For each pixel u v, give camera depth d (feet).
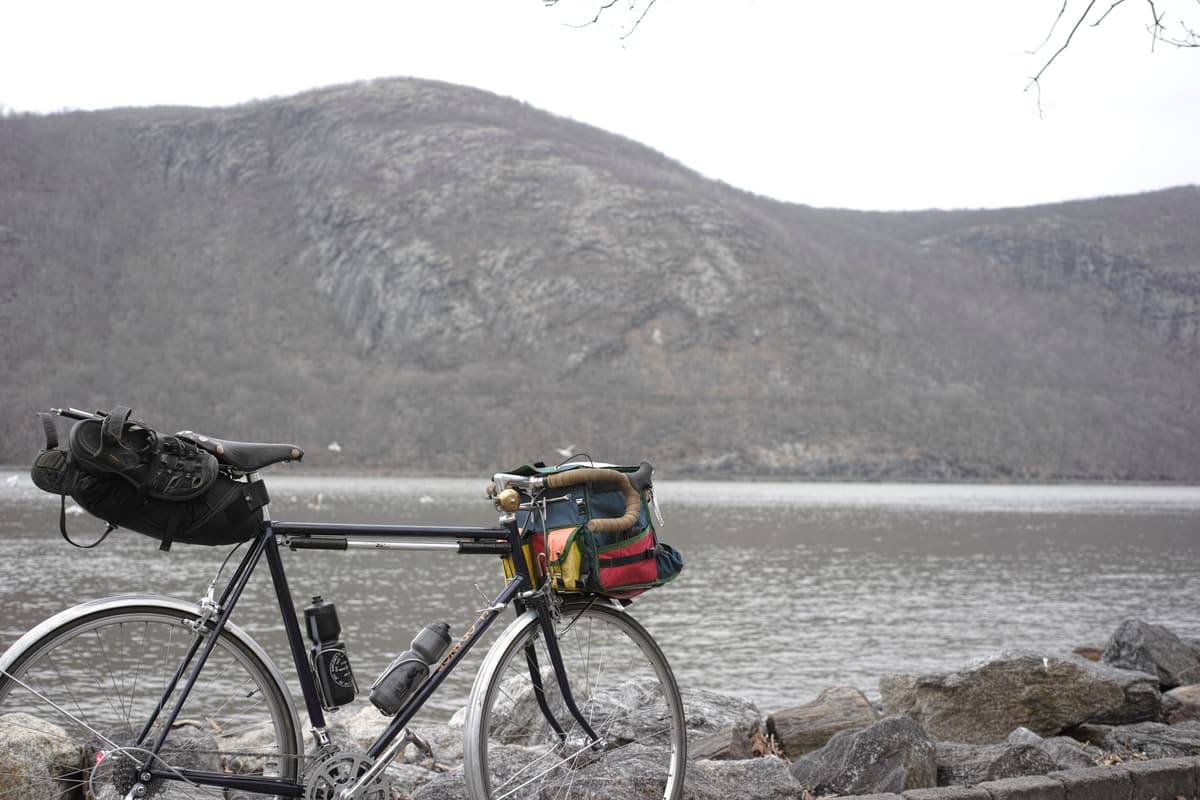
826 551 259.39
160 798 8.91
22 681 8.29
